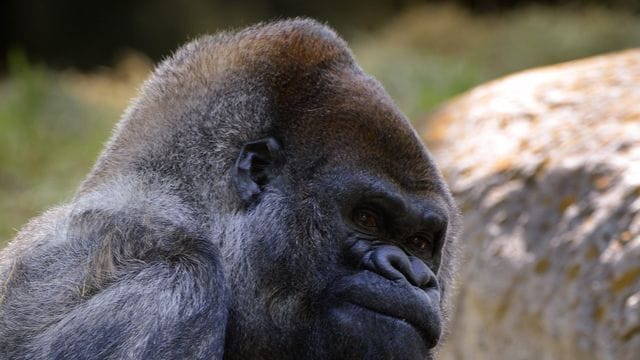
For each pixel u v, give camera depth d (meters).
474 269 27.42
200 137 18.39
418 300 17.45
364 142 18.22
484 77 67.19
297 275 17.89
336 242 17.94
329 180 18.06
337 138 18.22
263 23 19.91
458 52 78.75
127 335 15.98
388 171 18.20
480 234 27.62
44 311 16.62
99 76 66.12
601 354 24.48
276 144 18.31
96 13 97.12
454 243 20.59
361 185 17.95
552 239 26.38
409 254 18.27
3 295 17.69
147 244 16.94
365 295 17.50
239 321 17.84
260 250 17.91
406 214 18.05
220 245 17.88
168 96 19.06
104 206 17.83
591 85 30.08
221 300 16.70
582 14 86.88
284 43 18.92
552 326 25.56
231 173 18.17
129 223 17.28
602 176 26.34
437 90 57.94
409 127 18.69
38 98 50.75
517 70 77.19
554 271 25.97
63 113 50.44
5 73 92.00
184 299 16.39
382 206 18.00
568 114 29.06
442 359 27.95
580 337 24.94
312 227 17.95
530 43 79.56
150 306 16.20
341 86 18.62
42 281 17.03
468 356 27.42
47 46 96.56
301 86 18.58
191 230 17.56
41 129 48.12
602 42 80.31
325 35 19.27
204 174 18.19
